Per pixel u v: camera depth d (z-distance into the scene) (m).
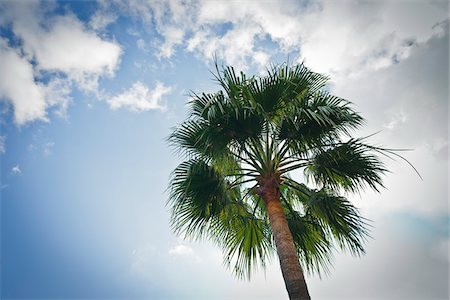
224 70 5.85
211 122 5.33
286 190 6.76
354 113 5.69
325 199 6.02
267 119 5.20
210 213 5.99
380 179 5.61
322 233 6.20
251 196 6.89
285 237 4.89
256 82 5.55
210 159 5.99
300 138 5.57
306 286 4.41
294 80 5.86
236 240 6.37
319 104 5.54
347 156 5.63
